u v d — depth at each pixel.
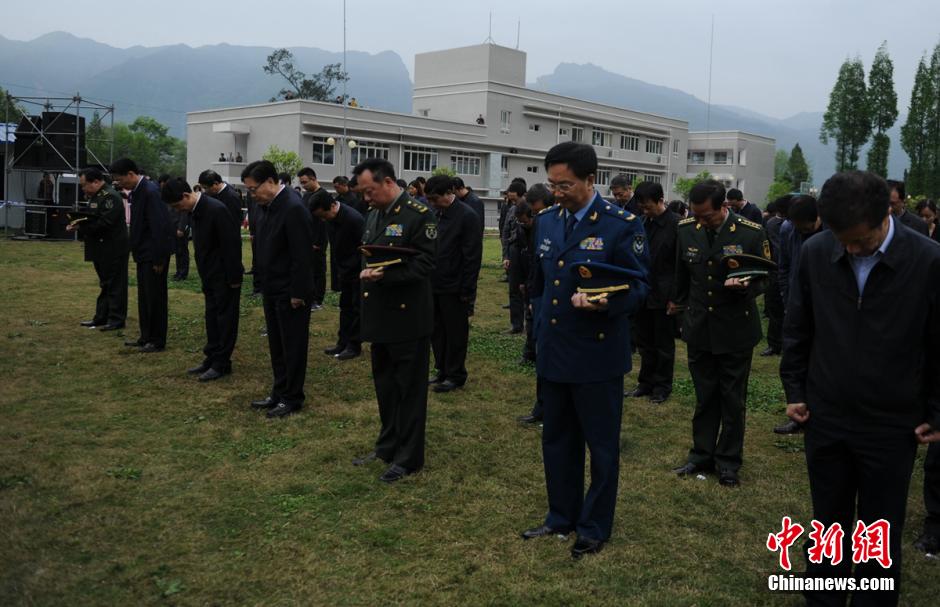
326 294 11.21
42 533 3.60
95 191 8.18
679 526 3.86
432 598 3.11
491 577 3.29
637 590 3.21
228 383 6.39
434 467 4.59
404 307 4.41
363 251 4.44
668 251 5.96
